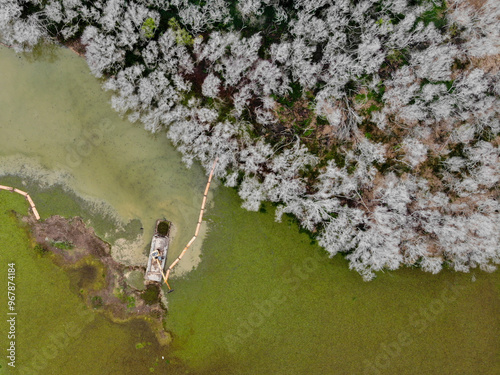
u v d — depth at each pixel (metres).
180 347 14.77
